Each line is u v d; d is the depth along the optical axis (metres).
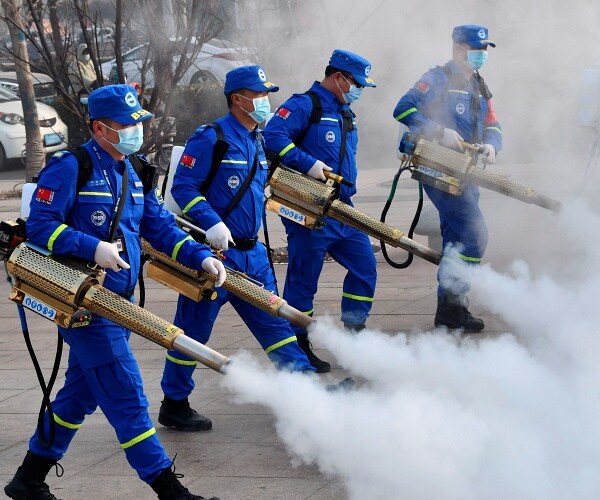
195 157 5.11
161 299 8.43
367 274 6.22
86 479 4.69
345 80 6.05
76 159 4.01
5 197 14.67
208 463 4.79
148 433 4.05
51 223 3.96
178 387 5.25
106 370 4.04
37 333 7.57
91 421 5.52
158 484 4.04
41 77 18.00
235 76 5.11
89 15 9.91
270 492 4.38
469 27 6.54
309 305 6.23
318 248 6.10
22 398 6.01
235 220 5.18
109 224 4.08
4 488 4.43
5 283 9.47
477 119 6.64
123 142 4.04
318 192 5.77
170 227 4.38
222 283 4.37
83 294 3.93
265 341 5.25
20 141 17.75
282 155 5.86
